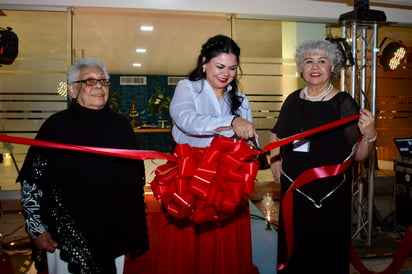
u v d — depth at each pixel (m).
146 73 12.30
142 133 10.80
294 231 1.85
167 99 10.28
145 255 2.73
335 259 1.80
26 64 4.37
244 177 1.24
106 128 1.46
